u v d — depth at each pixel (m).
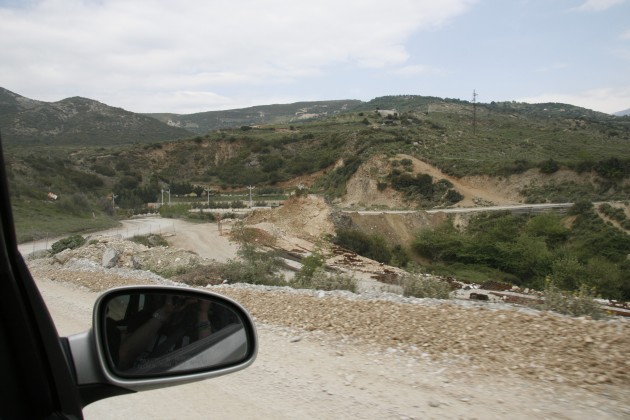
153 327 2.35
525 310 8.74
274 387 5.69
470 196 77.25
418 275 14.49
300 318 9.31
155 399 5.30
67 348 2.08
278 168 117.19
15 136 154.88
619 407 5.00
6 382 1.68
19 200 60.81
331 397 5.39
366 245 48.78
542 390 5.52
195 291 2.58
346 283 15.08
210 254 41.53
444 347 7.17
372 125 144.00
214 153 129.00
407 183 82.12
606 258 49.72
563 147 107.12
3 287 1.66
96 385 2.11
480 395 5.42
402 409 5.05
